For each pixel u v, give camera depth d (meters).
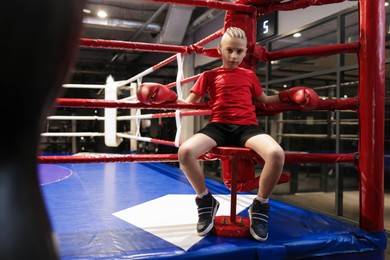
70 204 2.33
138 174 3.88
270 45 5.39
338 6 4.08
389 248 3.08
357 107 1.83
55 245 0.40
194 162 1.57
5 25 0.32
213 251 1.44
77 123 8.66
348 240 1.67
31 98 0.36
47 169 4.23
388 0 3.91
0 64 0.33
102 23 6.64
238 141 1.72
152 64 9.55
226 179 2.00
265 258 1.49
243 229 1.62
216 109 1.80
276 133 6.12
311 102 1.70
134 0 6.41
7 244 0.35
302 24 4.64
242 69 1.88
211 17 6.35
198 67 7.56
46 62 0.35
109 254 1.38
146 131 8.44
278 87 6.55
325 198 5.27
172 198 2.53
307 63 7.12
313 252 1.59
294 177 5.66
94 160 1.81
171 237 1.60
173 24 6.40
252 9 1.95
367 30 1.79
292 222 1.91
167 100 1.76
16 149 0.37
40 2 0.33
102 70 9.47
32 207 0.38
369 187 1.78
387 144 5.76
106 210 2.16
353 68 3.90
